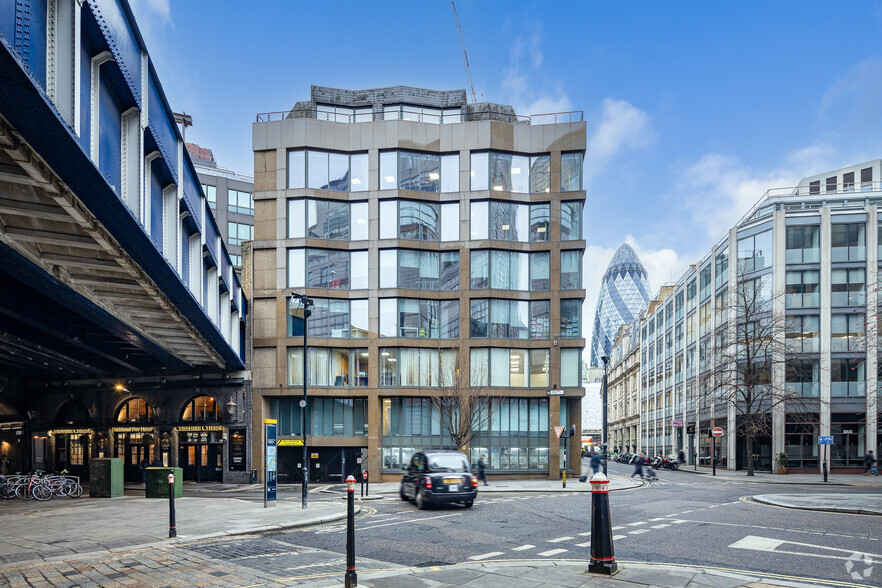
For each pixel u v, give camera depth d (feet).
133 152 41.39
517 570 28.81
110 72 36.63
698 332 194.90
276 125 123.44
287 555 35.53
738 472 151.43
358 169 124.26
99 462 81.20
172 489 42.65
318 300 120.78
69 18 29.40
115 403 131.95
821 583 27.20
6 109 27.32
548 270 122.21
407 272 121.49
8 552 37.09
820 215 149.79
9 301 68.03
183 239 64.54
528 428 119.55
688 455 207.41
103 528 47.32
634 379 315.37
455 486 60.64
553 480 115.24
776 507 59.82
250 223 243.19
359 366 119.75
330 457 119.34
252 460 117.50
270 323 120.67
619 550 35.96
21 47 25.08
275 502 66.64
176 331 85.51
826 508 56.03
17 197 39.40
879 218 146.51
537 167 124.57
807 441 143.64
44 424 136.15
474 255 121.60
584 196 121.49
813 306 147.02
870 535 41.16
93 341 94.22
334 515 53.93
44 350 94.12
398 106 136.67
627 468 185.37
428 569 30.09
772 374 142.31
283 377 118.42
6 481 81.56
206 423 122.11
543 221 123.24
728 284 165.07
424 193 122.31
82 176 34.63
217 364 115.03
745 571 29.84
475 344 118.32
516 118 138.51
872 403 138.82
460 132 123.75
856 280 146.10
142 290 62.75
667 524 47.21
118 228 42.80
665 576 27.12
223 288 95.91
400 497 73.77
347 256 122.83
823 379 143.64
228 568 31.53
